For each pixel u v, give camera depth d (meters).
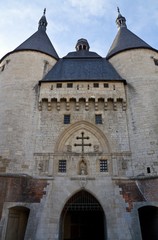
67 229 21.33
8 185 16.39
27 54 24.05
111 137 19.47
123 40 26.95
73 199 17.81
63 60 27.41
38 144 19.19
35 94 21.66
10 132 18.80
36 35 28.64
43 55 24.97
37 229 15.05
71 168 18.17
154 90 20.80
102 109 20.95
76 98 20.98
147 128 18.84
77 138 19.75
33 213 15.59
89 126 20.23
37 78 22.70
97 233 21.41
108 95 21.05
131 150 18.64
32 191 16.66
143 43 25.39
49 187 17.02
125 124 20.03
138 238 14.58
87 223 21.84
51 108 20.97
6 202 15.68
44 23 32.94
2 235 14.46
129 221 15.36
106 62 26.28
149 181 16.61
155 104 19.88
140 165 17.67
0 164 17.38
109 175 17.73
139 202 15.94
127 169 17.84
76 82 21.95
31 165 18.11
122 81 21.78
